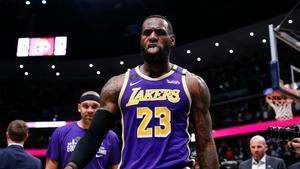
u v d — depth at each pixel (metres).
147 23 1.75
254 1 14.90
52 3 17.91
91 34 18.80
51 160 2.99
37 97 19.48
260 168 4.31
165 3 17.55
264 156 4.34
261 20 14.56
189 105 1.69
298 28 14.39
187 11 17.08
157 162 1.57
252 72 16.89
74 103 19.73
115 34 18.62
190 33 16.91
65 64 18.86
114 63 18.75
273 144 11.31
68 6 18.22
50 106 19.36
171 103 1.66
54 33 19.00
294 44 4.39
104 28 18.73
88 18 18.75
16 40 18.58
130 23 18.59
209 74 18.34
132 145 1.64
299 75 4.77
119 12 18.50
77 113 18.50
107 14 18.58
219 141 14.98
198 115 1.73
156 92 1.68
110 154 3.05
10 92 19.36
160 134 1.62
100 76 19.84
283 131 2.54
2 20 18.41
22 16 18.42
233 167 4.68
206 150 1.70
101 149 2.97
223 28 15.87
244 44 16.41
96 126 1.67
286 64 5.89
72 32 18.91
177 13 17.41
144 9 18.22
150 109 1.66
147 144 1.61
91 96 2.99
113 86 1.74
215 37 16.14
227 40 16.22
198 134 1.72
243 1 15.23
